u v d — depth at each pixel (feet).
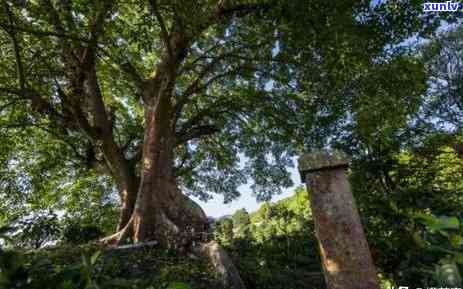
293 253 34.40
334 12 26.45
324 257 9.29
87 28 31.78
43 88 41.91
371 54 30.86
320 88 37.58
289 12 27.30
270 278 27.07
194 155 61.98
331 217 9.37
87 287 4.62
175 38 35.68
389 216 13.23
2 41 34.45
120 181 43.65
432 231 5.83
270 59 38.88
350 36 27.66
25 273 4.54
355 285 8.59
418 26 30.55
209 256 27.58
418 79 32.24
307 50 33.58
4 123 44.86
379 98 30.73
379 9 29.84
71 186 60.39
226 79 50.01
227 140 58.34
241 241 38.81
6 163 51.37
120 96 55.11
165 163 39.65
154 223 34.37
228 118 54.39
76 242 40.45
